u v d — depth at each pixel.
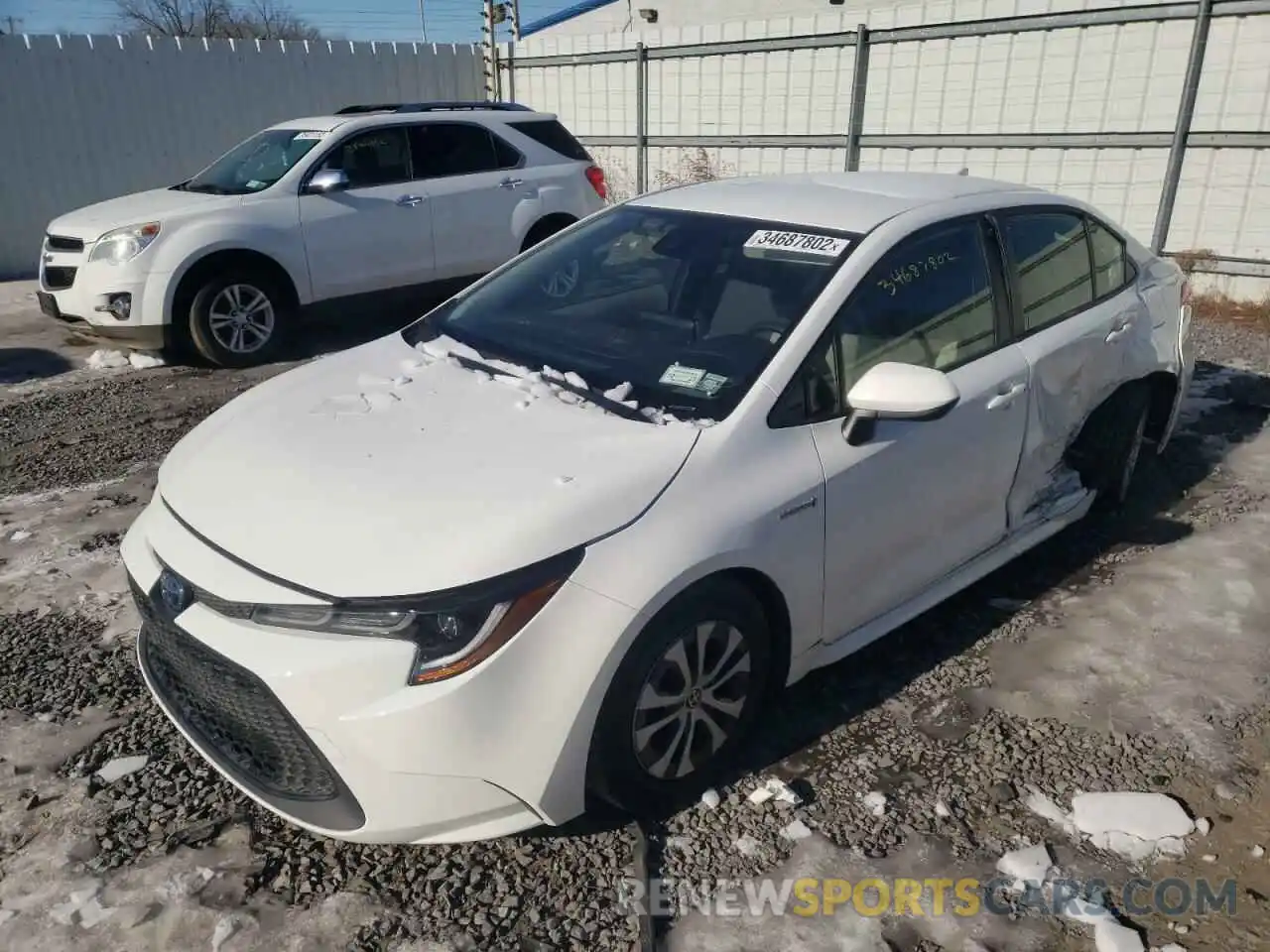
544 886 2.56
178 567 2.60
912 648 3.66
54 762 3.00
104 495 4.98
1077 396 4.00
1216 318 8.25
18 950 2.34
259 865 2.61
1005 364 3.63
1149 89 8.45
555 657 2.40
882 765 3.03
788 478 2.86
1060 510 4.15
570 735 2.45
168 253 7.01
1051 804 2.87
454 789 2.38
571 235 4.09
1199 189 8.45
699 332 3.25
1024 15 8.94
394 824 2.39
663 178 12.61
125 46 11.38
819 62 10.56
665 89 12.22
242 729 2.53
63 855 2.63
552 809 2.51
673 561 2.55
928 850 2.70
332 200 7.63
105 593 3.98
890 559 3.28
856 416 3.02
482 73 14.26
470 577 2.35
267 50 12.32
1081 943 2.41
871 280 3.26
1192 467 5.30
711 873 2.61
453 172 8.31
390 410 3.11
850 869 2.63
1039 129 9.18
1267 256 8.26
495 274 4.09
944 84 9.66
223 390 6.84
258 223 7.28
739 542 2.69
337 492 2.66
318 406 3.20
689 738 2.76
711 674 2.78
